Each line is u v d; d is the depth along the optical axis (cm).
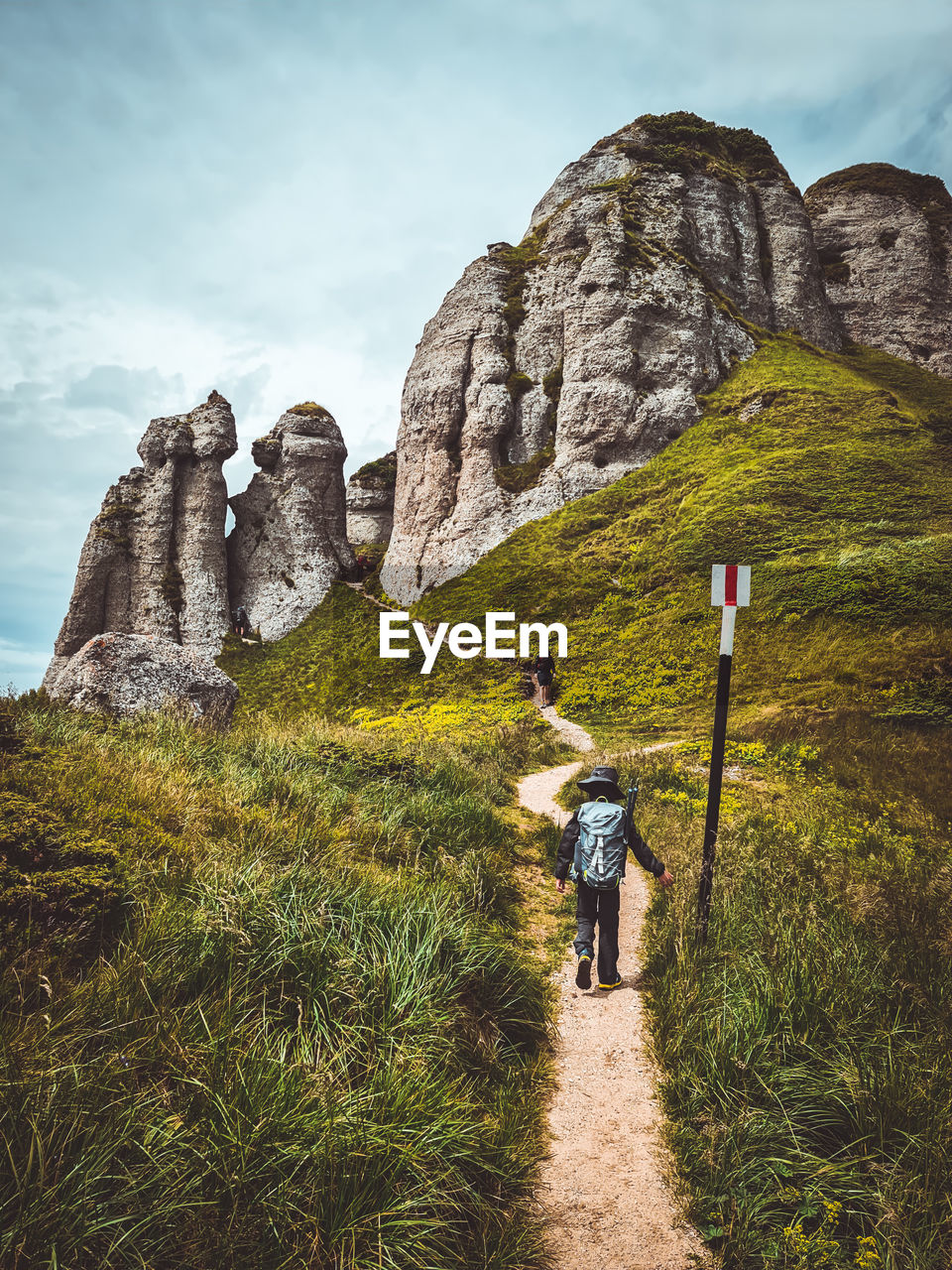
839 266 6347
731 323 4866
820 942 484
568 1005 489
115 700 920
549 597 3441
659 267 4803
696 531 3322
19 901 346
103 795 501
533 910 650
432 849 664
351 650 4269
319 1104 294
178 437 5253
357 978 372
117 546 5047
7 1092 246
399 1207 266
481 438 4741
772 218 5781
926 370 5712
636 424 4375
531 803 1097
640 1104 387
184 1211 245
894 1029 384
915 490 3112
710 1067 378
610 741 1777
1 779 477
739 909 556
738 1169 321
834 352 5600
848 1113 341
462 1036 394
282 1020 347
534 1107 375
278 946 380
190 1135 265
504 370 4838
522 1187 321
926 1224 286
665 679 2259
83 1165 239
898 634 1961
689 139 5906
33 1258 212
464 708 2562
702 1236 300
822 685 1772
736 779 1201
